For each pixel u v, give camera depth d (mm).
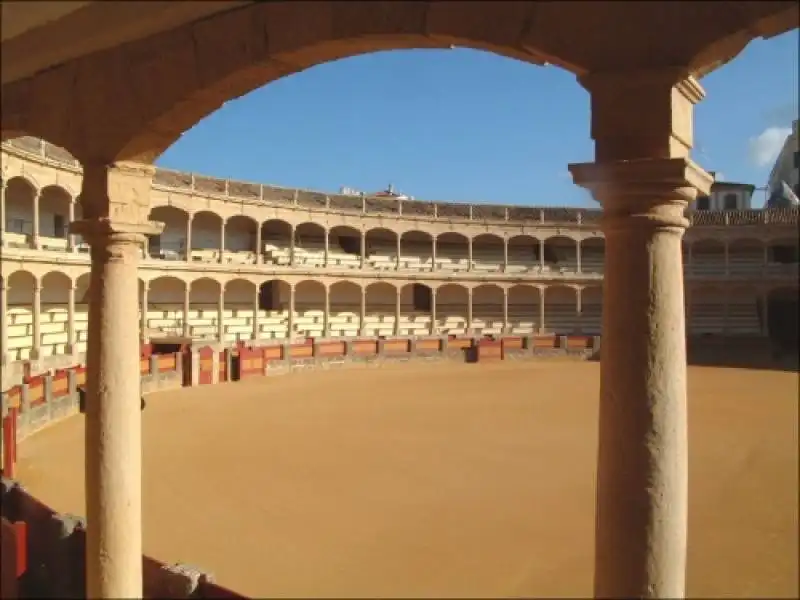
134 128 6270
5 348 25234
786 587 9438
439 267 54875
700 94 4770
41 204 34375
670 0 4281
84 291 35938
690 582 9625
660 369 4523
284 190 46656
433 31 4848
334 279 47469
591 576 10102
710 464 16844
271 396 29812
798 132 65688
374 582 9922
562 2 4516
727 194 65125
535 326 55281
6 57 5883
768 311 53906
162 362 31688
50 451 18406
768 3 4066
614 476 4578
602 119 4512
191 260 40312
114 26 5410
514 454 18531
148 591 8352
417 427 22609
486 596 9438
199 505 13836
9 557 8875
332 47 5297
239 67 5625
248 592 9609
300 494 14656
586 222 55719
